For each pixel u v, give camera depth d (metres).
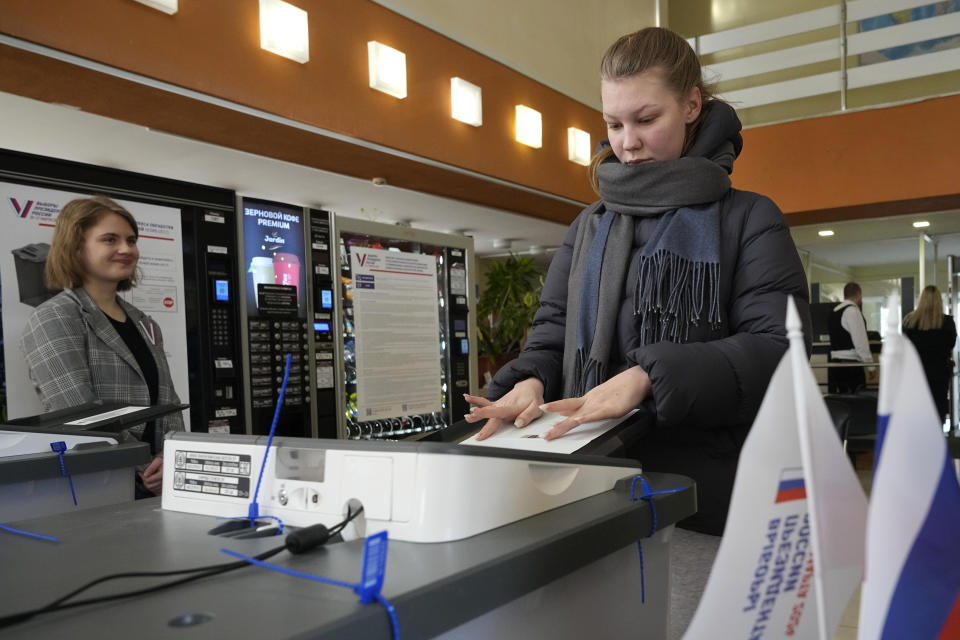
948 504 0.38
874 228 7.95
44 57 2.95
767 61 6.86
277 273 3.76
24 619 0.45
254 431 3.58
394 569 0.54
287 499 0.72
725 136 1.24
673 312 1.12
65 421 1.76
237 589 0.51
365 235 4.32
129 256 2.50
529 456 0.70
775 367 1.02
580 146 6.39
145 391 2.44
